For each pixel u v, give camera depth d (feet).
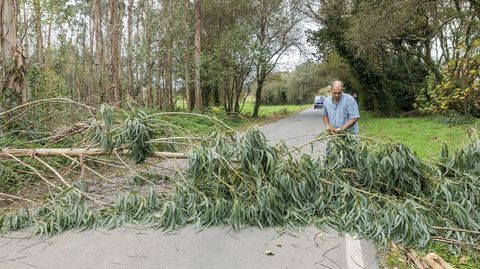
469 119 56.95
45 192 21.79
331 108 21.04
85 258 13.04
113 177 25.09
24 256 13.26
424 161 18.20
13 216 15.98
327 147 18.70
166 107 83.05
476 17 68.49
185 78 80.48
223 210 15.97
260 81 105.19
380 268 12.09
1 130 26.84
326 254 13.07
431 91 59.41
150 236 14.94
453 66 54.54
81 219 15.93
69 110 31.22
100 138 19.75
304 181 16.71
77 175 25.34
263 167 17.20
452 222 14.62
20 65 33.45
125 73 76.43
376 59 98.78
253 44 87.51
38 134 28.58
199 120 49.34
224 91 103.55
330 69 126.62
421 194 16.57
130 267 12.34
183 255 13.16
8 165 22.93
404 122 70.38
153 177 22.63
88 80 72.49
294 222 15.74
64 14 58.39
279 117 105.50
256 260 12.67
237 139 17.54
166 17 72.90
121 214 16.49
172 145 22.34
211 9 89.40
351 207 16.10
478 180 16.93
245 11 93.35
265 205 15.55
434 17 69.00
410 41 82.99
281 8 96.73
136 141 19.27
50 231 15.19
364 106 119.75
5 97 30.71
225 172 17.39
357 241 14.15
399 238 14.02
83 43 89.81
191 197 16.51
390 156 16.78
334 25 88.94
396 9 61.98
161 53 74.18
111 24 67.51
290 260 12.64
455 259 12.55
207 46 91.50
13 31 34.24
